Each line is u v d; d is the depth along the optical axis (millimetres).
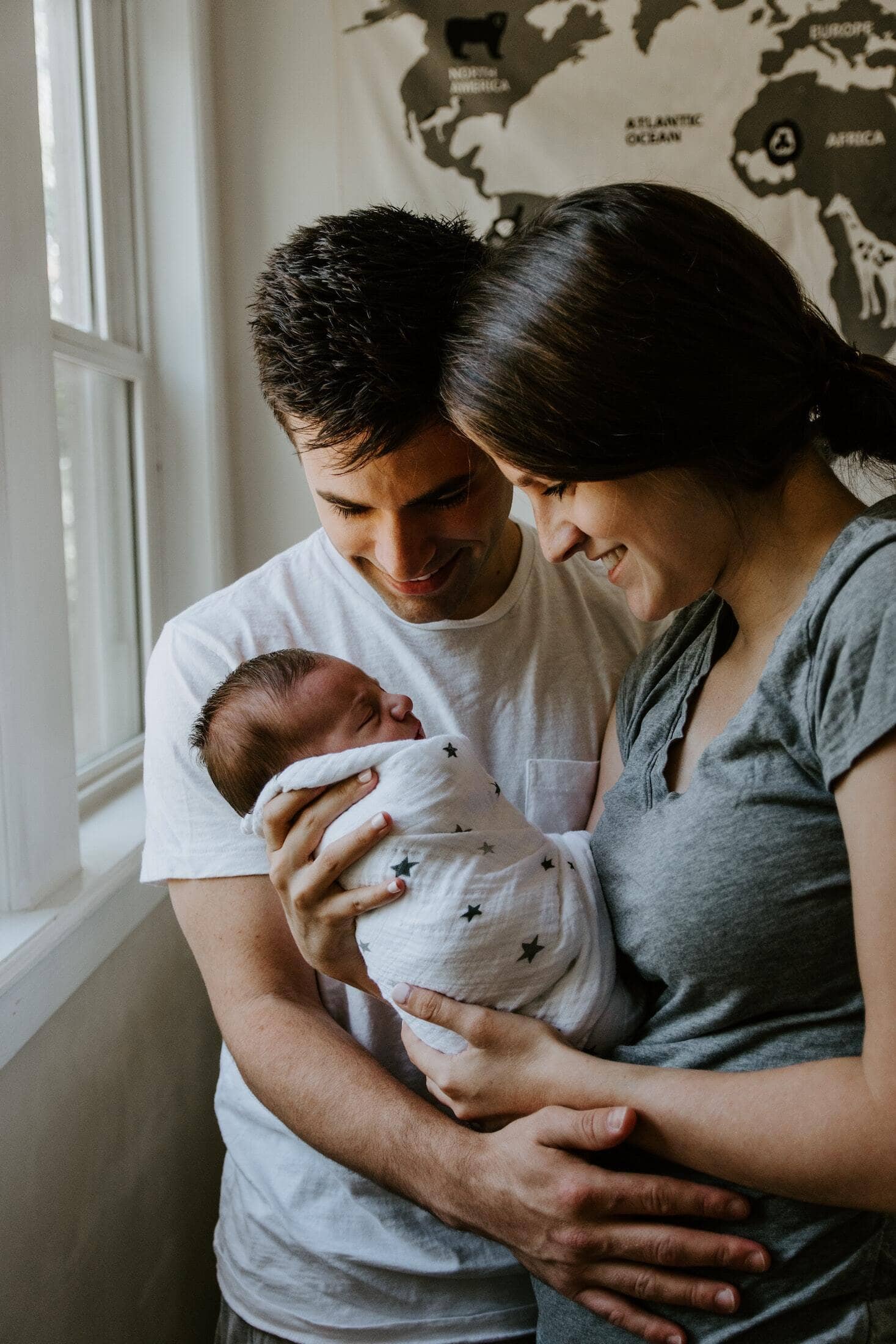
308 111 2145
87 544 1744
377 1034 1031
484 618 1070
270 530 2217
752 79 2094
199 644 1049
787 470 761
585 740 1100
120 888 1376
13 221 1167
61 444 1635
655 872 803
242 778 952
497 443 727
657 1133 748
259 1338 1036
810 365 740
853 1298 767
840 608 688
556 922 861
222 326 2135
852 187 2109
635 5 2086
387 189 2148
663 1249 773
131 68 1925
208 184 2043
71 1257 1197
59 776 1291
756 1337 773
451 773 892
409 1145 862
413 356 806
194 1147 1694
